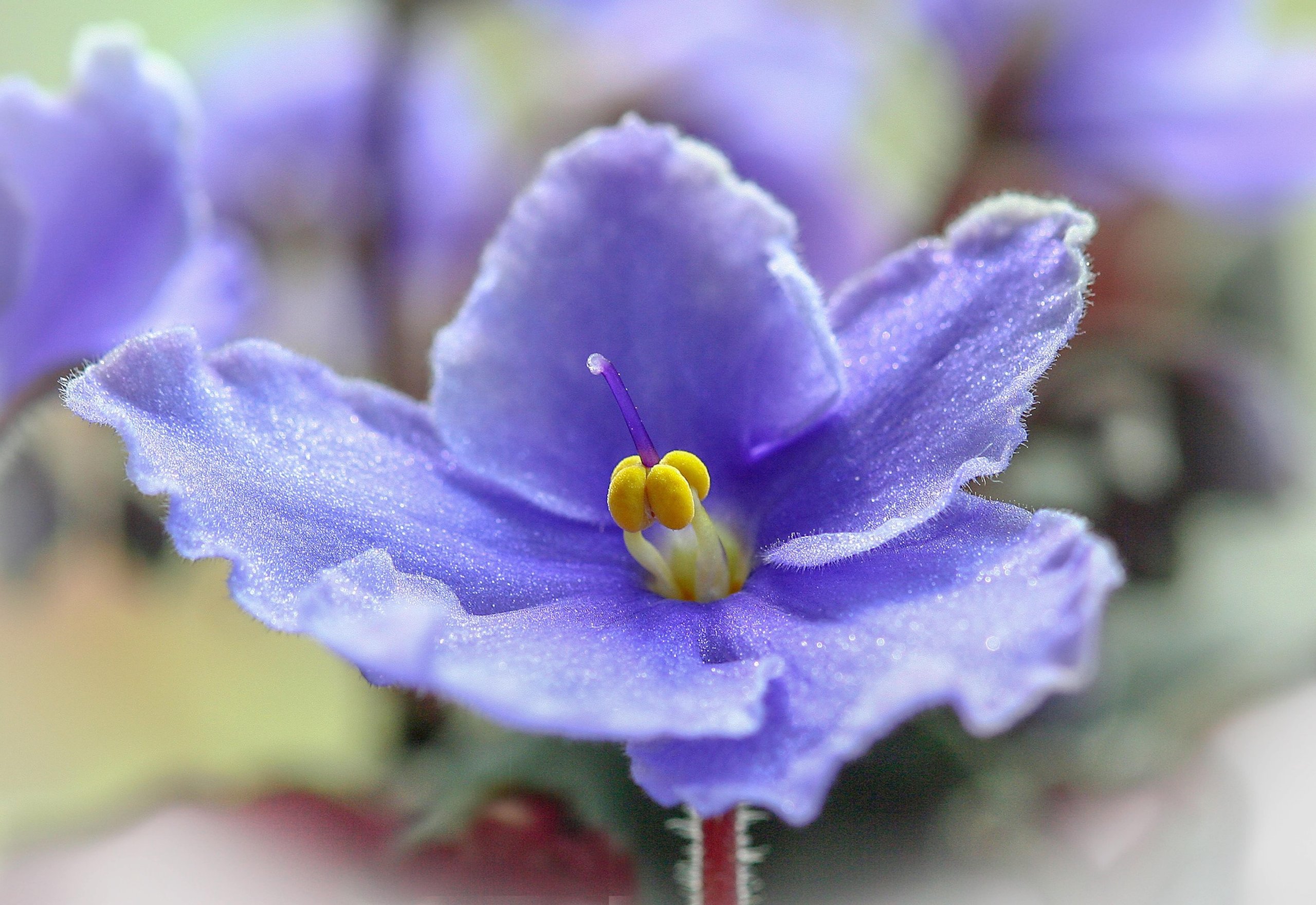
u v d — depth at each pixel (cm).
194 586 20
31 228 16
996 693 13
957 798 17
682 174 15
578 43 20
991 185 20
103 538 19
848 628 14
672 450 15
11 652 20
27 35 26
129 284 17
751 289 15
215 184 20
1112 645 18
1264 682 18
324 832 17
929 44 20
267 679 20
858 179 20
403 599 14
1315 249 22
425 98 20
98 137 16
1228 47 19
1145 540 18
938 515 14
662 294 15
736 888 14
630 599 15
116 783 20
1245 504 19
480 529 15
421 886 16
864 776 17
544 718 13
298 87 20
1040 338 14
